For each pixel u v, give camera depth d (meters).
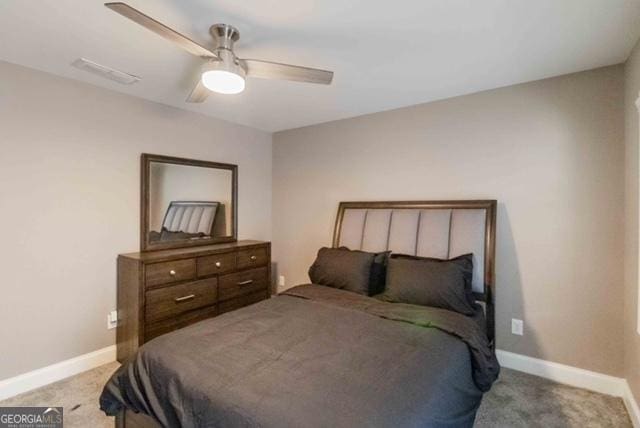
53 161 2.41
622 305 2.18
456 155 2.84
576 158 2.33
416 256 2.74
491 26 1.78
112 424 1.91
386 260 2.83
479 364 1.75
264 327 1.88
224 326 1.89
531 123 2.49
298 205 3.99
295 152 4.02
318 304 2.31
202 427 1.24
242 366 1.44
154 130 3.03
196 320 2.92
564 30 1.81
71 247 2.51
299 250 3.99
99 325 2.66
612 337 2.21
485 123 2.70
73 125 2.51
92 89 2.61
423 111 3.03
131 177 2.87
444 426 1.27
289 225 4.09
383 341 1.71
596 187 2.26
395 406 1.18
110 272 2.73
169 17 1.70
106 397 1.67
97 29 1.82
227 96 2.88
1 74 2.17
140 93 2.81
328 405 1.17
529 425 1.90
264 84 2.61
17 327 2.25
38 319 2.34
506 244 2.59
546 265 2.44
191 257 2.88
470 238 2.58
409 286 2.36
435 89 2.69
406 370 1.43
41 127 2.35
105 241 2.70
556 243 2.40
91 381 2.40
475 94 2.74
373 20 1.73
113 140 2.74
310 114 3.42
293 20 1.73
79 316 2.55
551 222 2.42
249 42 1.95
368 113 3.36
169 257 2.71
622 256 2.18
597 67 2.25
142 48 2.03
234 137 3.77
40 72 2.34
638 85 1.87
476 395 1.72
